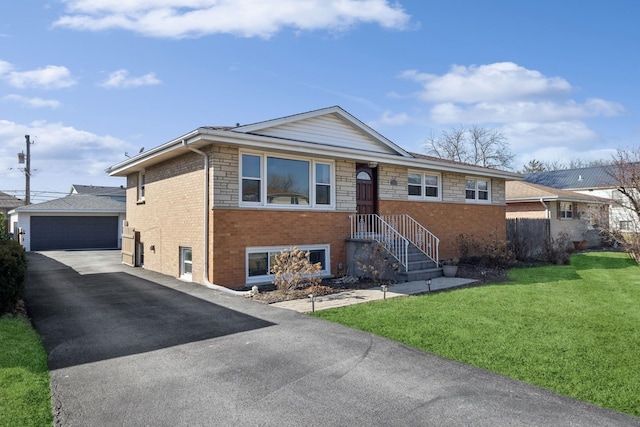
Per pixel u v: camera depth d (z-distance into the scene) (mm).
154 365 4805
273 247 10992
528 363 4863
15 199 40469
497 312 7352
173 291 9500
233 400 3906
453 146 44031
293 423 3479
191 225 11148
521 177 18469
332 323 6605
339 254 12445
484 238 17359
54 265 15320
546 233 19203
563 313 7305
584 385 4234
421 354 5168
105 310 7570
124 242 16062
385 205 13961
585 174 35219
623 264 16234
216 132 9602
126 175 16438
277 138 10602
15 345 5324
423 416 3588
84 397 3967
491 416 3582
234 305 7965
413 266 11797
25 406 3721
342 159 12641
